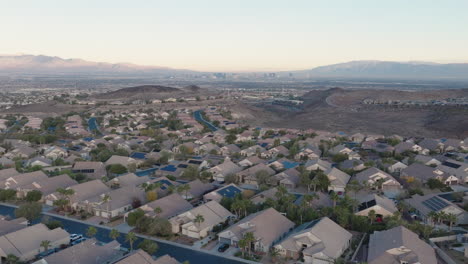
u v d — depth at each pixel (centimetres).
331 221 9400
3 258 8175
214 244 9256
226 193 12550
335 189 13362
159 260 7494
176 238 9612
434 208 10669
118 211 11256
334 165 17375
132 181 14075
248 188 14188
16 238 8581
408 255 7625
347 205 10850
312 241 8481
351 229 9981
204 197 12406
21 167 16138
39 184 12862
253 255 8625
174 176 15225
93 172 15638
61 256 7888
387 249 7888
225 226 10288
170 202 11338
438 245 8981
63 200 11325
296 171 14925
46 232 9100
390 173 15788
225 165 15850
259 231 9050
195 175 15062
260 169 15262
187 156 19288
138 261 7269
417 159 17038
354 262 8100
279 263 8206
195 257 8544
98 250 8331
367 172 14475
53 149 18900
